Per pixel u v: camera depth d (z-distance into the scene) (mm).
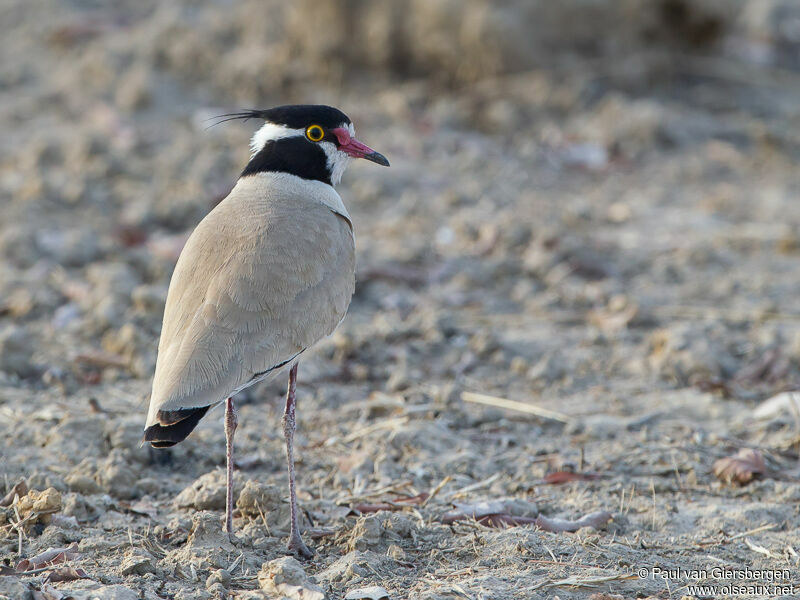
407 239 15750
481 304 13945
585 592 7406
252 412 10945
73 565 7555
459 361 12312
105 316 12758
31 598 7039
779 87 22031
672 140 19812
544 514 8898
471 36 20516
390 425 10508
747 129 20328
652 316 13320
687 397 11406
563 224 16594
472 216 16438
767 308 13516
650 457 9992
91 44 23969
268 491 8539
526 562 7793
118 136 19578
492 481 9539
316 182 9109
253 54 22203
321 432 10594
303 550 8016
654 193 17938
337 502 9016
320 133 9062
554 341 12859
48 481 8820
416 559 7922
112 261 14812
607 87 21172
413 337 12883
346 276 8539
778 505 9047
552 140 19703
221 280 7879
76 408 10820
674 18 21250
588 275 14805
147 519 8555
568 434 10625
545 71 20844
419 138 19688
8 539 7969
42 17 25812
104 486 9000
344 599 7258
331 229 8586
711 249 15562
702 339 12227
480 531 8375
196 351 7543
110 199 17234
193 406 7355
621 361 12289
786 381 11703
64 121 20438
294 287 8039
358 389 11617
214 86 21844
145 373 11750
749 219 16859
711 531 8609
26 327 12984
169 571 7582
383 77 21656
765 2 24547
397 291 14203
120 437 9789
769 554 8141
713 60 21984
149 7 26047
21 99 21484
